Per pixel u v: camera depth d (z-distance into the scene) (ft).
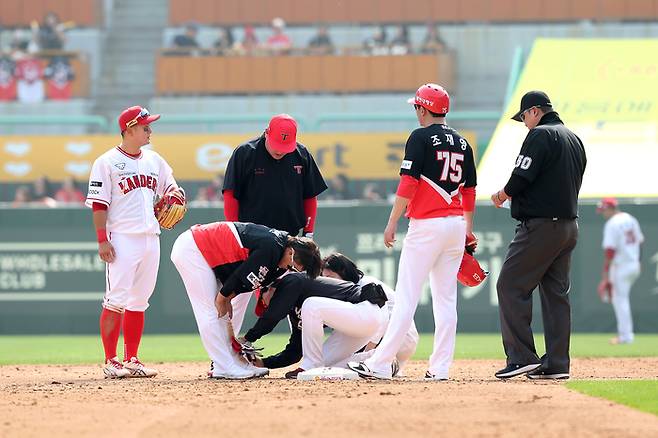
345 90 289.33
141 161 118.01
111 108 307.58
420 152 104.99
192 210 215.31
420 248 106.32
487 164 212.64
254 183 116.57
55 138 248.73
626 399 91.09
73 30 320.29
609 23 304.50
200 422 80.79
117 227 116.78
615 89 227.20
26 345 192.13
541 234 107.45
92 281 220.64
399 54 287.07
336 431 76.74
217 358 112.47
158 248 119.65
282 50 292.61
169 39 316.81
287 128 114.01
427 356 156.56
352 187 241.55
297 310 114.52
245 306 116.78
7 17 323.98
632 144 213.87
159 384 107.04
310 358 112.78
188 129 285.23
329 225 217.36
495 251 213.46
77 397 96.37
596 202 218.18
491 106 296.51
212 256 110.42
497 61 302.66
